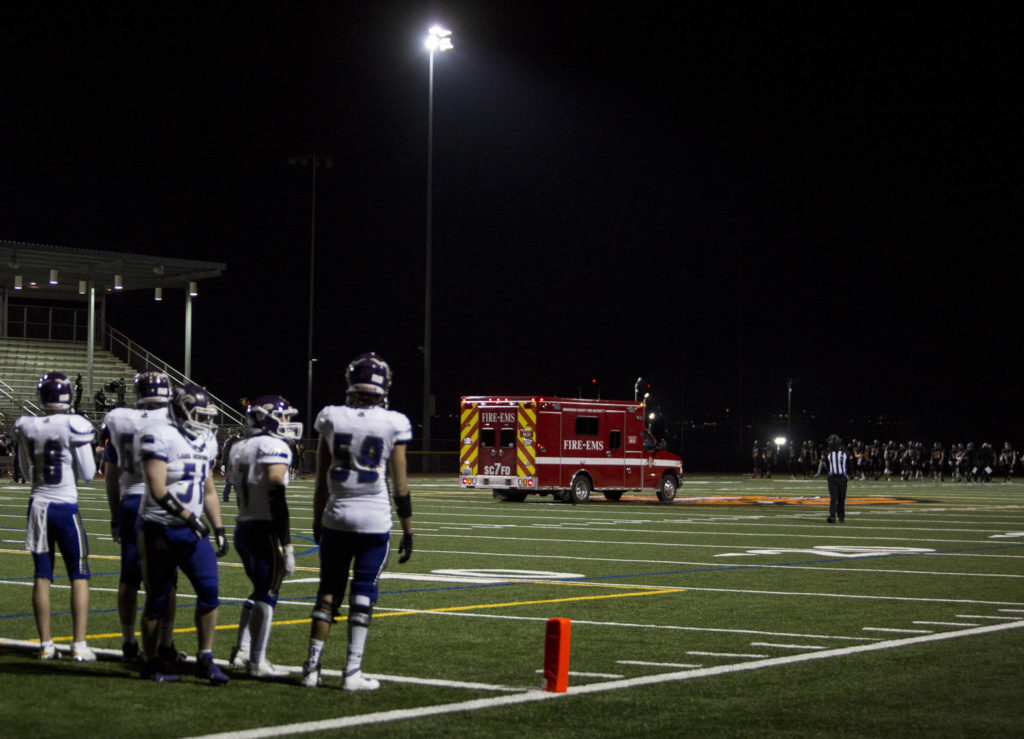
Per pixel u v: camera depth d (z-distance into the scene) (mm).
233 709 8102
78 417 9977
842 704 8547
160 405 9188
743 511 34031
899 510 35781
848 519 30859
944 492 52344
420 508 33500
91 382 51344
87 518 26609
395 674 9523
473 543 21984
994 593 15031
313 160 64438
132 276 55000
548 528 26078
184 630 11555
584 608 13445
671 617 12789
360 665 9172
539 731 7617
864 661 10242
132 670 9484
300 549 20750
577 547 21344
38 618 9867
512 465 36250
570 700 8555
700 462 82188
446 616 12750
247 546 9336
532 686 9062
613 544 22094
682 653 10586
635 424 38438
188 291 55062
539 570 17469
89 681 9008
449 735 7469
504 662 10078
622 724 7844
